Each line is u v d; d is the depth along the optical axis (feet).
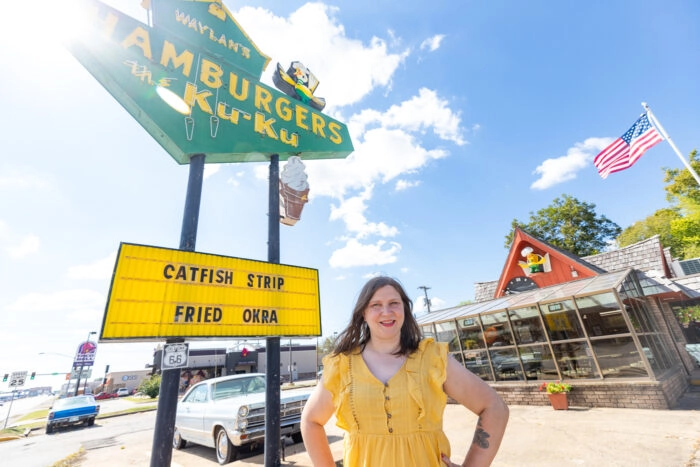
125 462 24.66
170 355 13.53
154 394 120.98
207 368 130.72
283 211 20.79
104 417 67.82
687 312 61.31
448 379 5.15
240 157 19.89
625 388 24.38
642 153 35.40
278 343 17.94
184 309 14.42
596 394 25.54
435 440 4.89
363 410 4.92
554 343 28.84
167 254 14.60
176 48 18.17
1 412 212.02
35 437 47.70
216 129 18.43
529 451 16.94
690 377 36.19
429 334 39.47
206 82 18.89
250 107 20.61
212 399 24.17
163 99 16.88
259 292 17.22
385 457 4.68
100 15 15.81
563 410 25.31
